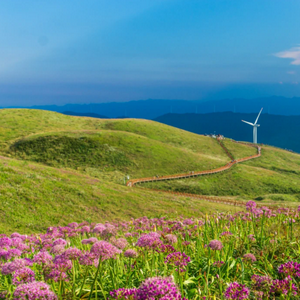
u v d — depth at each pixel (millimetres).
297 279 5508
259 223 9648
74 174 54062
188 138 146250
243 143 171500
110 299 4598
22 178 39250
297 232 8500
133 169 92000
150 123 158000
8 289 4676
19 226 28312
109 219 35656
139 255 6266
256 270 6199
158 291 3344
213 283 5516
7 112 134000
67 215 33719
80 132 110625
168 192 69938
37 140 98438
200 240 7535
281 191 93500
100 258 4633
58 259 4727
